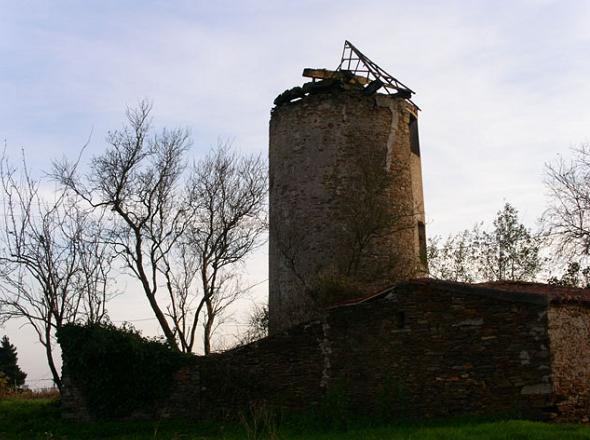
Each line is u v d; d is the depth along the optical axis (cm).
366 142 2216
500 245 2817
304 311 2080
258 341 1688
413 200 2292
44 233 2197
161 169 2470
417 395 1465
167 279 2448
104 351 1764
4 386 2791
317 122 2222
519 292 1392
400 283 1535
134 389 1759
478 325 1429
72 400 1812
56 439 1594
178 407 1736
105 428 1664
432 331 1477
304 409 1597
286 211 2216
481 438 1110
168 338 1864
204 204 2536
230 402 1688
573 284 2602
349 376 1554
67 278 2198
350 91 2242
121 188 2377
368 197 2133
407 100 2361
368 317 1561
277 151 2292
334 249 2120
